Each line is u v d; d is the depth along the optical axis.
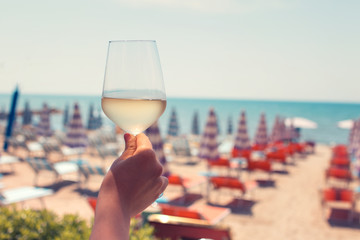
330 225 8.02
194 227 4.46
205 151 11.20
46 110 19.06
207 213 6.88
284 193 10.69
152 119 0.96
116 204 0.69
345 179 11.59
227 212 6.94
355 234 7.54
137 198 0.73
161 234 4.57
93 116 24.45
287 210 9.03
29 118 23.34
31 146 15.14
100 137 17.70
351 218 8.29
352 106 162.50
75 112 13.20
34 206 8.44
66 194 9.55
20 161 13.88
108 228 0.66
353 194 8.37
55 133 16.95
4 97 178.75
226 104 171.62
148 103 0.92
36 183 10.32
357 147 14.36
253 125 51.84
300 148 18.69
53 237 3.41
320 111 116.12
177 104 160.12
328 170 11.23
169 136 20.94
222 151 15.53
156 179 0.74
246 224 7.91
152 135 8.53
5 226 3.44
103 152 13.07
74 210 8.24
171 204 9.25
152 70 0.95
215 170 13.69
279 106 155.88
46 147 13.85
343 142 33.47
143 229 3.45
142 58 0.94
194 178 10.07
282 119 22.44
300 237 7.28
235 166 11.88
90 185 10.47
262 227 7.76
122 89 0.92
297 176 13.24
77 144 12.99
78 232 3.44
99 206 0.70
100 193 0.71
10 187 10.06
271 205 9.42
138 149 0.74
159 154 8.40
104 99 0.95
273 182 12.07
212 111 11.41
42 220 3.55
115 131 18.47
